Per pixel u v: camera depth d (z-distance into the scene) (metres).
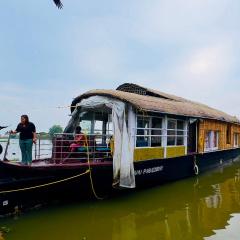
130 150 11.53
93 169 10.52
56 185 9.83
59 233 8.03
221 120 21.23
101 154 11.74
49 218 9.13
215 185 14.63
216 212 10.05
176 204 11.01
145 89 16.72
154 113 13.34
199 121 17.66
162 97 16.95
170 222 9.02
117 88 17.58
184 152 15.97
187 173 16.62
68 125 12.86
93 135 11.25
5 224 8.53
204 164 19.22
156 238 7.80
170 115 14.64
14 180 8.91
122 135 11.48
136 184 12.54
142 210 10.18
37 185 9.38
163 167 14.04
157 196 12.15
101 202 11.05
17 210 9.05
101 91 12.22
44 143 11.47
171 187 14.03
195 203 11.16
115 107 11.72
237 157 28.84
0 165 8.77
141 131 12.67
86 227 8.51
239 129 28.80
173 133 15.13
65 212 9.77
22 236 7.79
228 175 17.72
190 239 7.71
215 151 20.39
